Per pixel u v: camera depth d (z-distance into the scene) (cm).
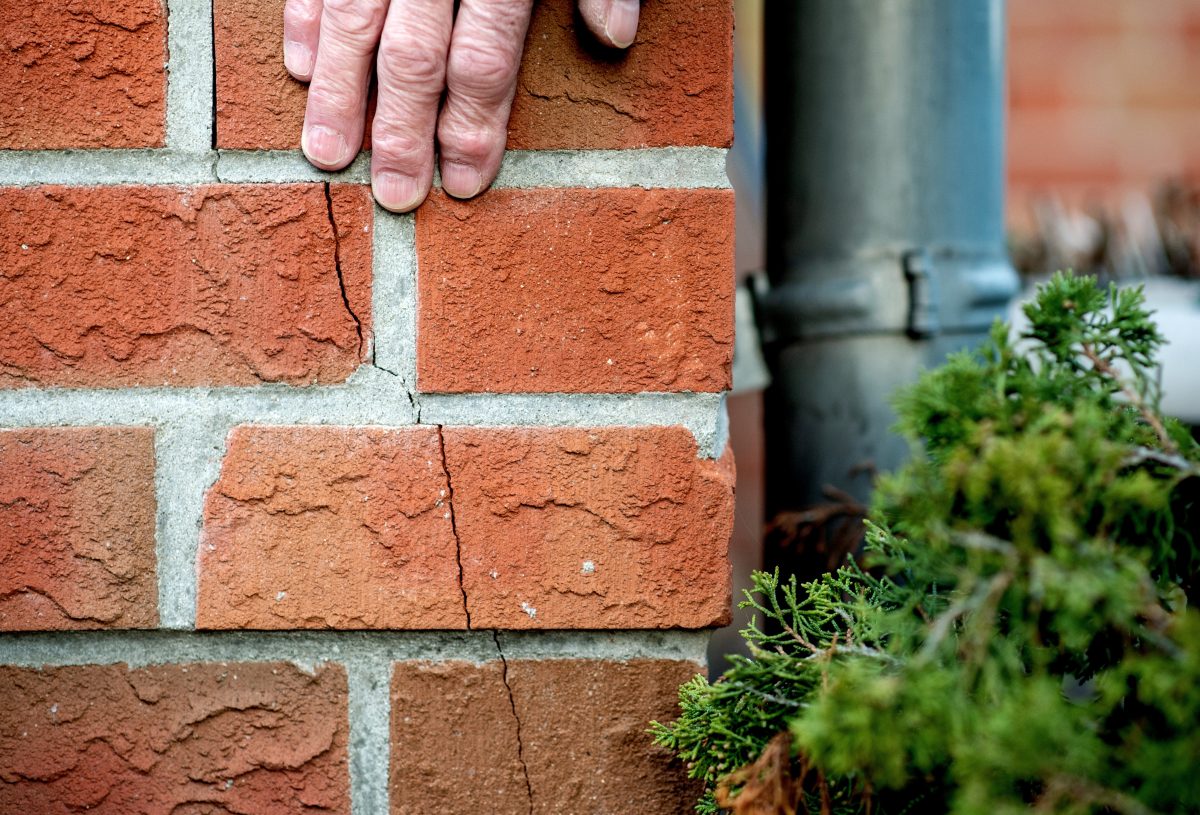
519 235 72
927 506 50
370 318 72
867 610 58
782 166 101
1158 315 150
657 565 73
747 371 109
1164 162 291
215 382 72
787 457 104
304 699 73
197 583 72
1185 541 59
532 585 73
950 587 64
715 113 72
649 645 74
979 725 47
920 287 95
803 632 69
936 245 96
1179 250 199
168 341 72
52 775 73
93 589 72
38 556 72
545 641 74
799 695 60
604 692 74
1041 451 47
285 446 72
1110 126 292
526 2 67
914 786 61
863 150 96
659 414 73
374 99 70
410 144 69
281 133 71
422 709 73
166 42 71
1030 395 55
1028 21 294
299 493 72
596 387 73
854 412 98
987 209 99
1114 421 56
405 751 73
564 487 73
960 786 55
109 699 73
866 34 96
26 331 72
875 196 96
